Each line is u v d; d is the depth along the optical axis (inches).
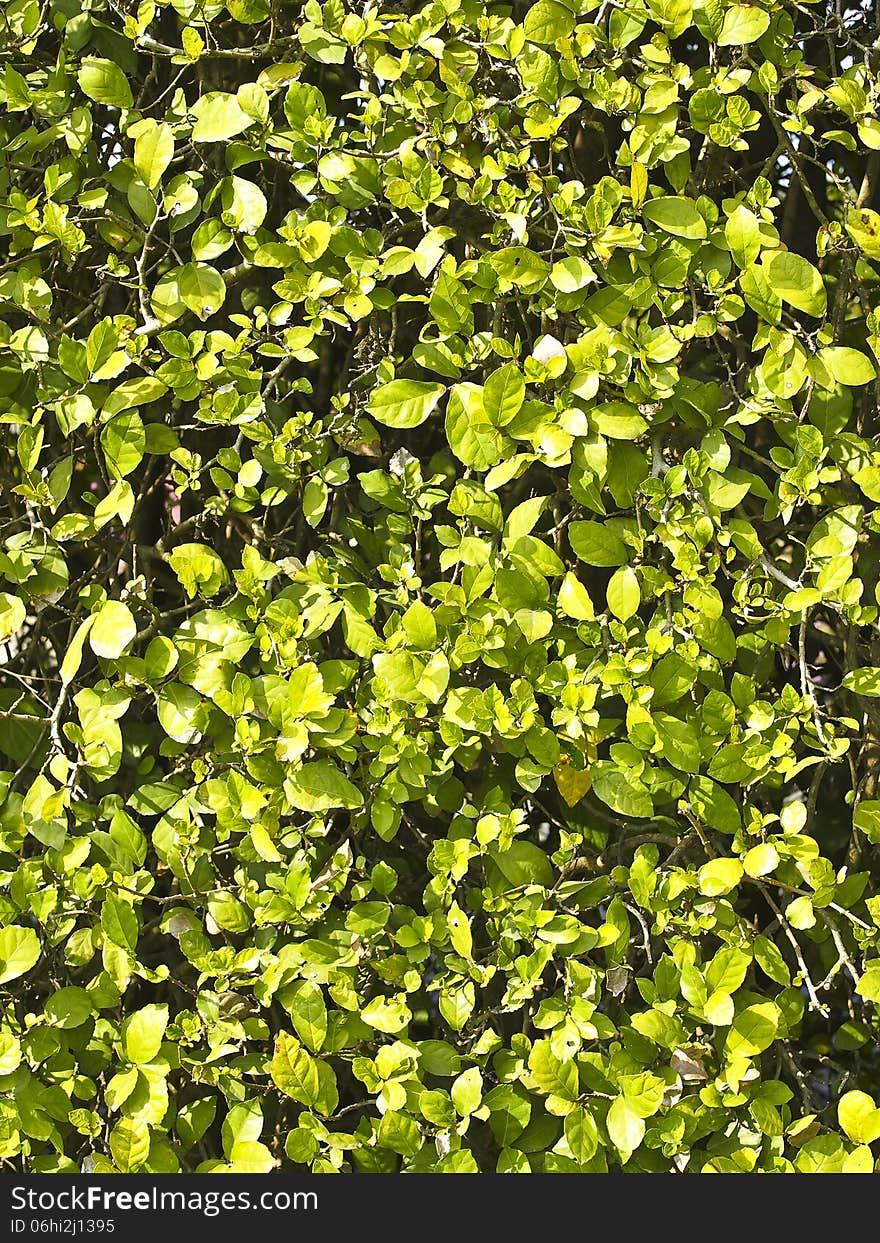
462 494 52.7
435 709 53.6
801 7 55.2
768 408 53.0
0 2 57.3
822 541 53.1
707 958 56.1
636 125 54.2
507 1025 58.8
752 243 52.5
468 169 53.7
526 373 52.3
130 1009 60.9
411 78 55.1
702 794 52.1
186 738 52.4
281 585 59.1
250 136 55.6
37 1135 50.8
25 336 55.2
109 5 57.7
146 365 55.4
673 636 52.6
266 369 64.2
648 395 52.7
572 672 52.0
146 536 65.4
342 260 55.7
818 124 66.2
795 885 52.5
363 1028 52.2
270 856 50.4
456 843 52.4
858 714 60.6
